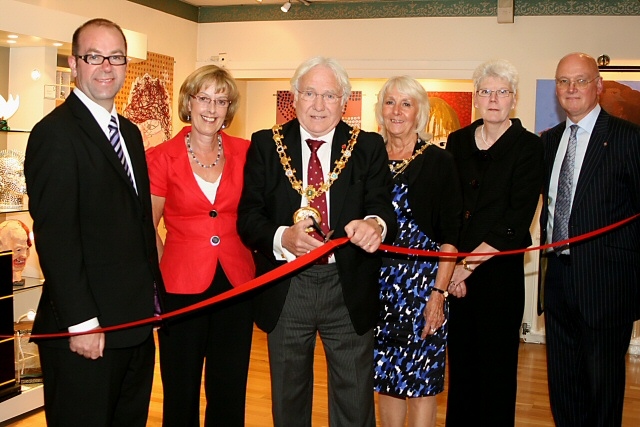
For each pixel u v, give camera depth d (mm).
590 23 6191
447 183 2979
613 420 3164
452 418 3275
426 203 2967
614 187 3078
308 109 2584
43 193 2240
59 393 2377
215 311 2891
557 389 3336
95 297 2348
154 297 2525
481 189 3137
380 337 3080
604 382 3139
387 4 6684
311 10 6910
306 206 2561
